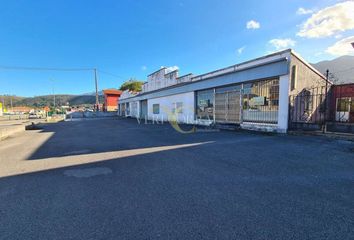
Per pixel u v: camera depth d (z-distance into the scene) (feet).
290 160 16.83
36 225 8.24
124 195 10.91
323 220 8.10
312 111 36.55
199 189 11.48
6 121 99.35
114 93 166.61
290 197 10.20
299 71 32.94
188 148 22.77
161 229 7.75
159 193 11.06
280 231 7.46
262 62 34.81
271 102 34.32
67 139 33.17
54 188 12.14
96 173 14.79
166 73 67.87
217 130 39.96
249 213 8.77
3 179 13.99
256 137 29.37
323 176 13.01
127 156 19.72
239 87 40.50
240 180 12.70
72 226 8.11
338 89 40.88
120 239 7.22
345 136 25.34
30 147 26.86
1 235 7.61
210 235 7.32
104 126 57.47
